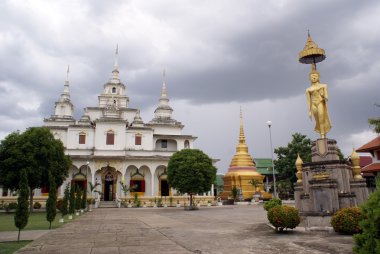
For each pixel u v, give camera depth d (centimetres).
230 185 6191
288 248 1187
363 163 5203
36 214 3669
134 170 5962
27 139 3828
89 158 5650
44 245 1348
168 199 5497
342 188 1808
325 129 1981
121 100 7050
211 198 5662
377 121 1639
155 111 7288
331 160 1872
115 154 5916
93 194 5588
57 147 4084
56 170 3941
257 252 1131
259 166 8006
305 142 5778
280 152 5912
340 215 1455
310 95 2050
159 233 1700
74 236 1623
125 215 3209
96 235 1650
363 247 642
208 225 2066
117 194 5725
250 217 2628
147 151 6112
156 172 6069
